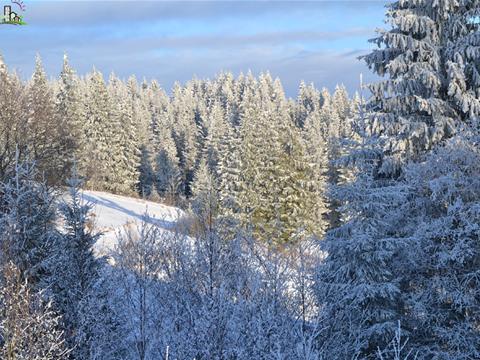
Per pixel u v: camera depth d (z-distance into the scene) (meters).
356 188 11.35
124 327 9.70
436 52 15.34
